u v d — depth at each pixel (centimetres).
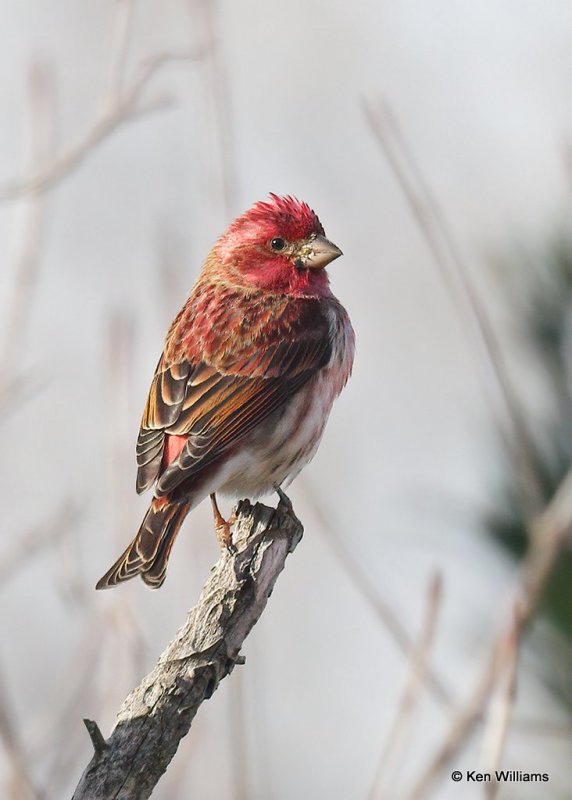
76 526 1249
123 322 1289
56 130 1331
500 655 839
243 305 1262
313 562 1700
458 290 978
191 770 1306
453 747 872
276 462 1214
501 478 1033
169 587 1325
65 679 1196
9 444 1678
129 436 1259
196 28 1290
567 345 1039
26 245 1298
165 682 851
